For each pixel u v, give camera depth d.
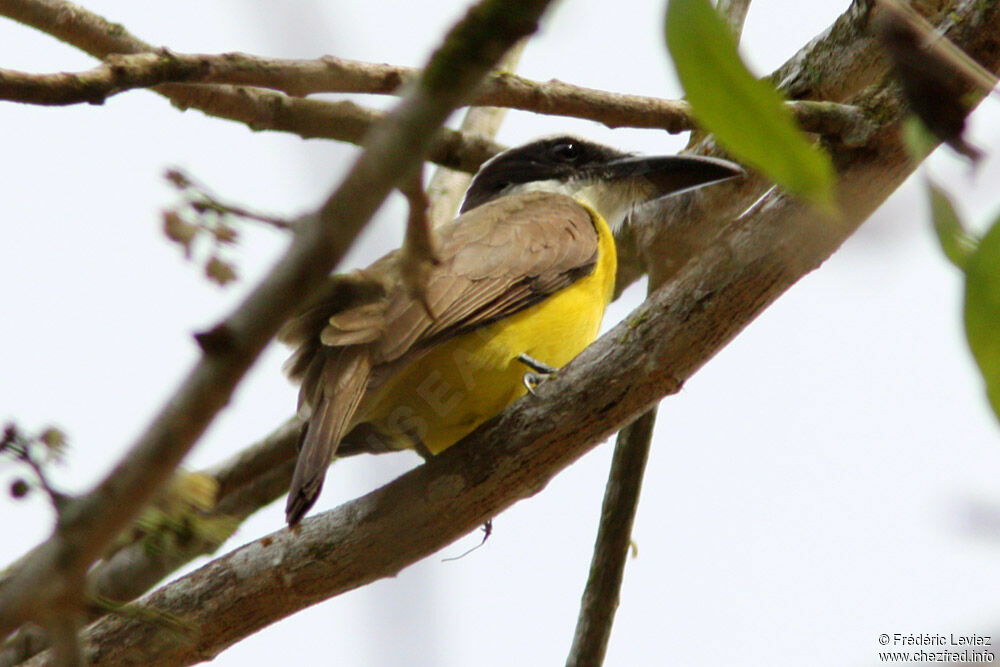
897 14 4.11
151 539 5.58
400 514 8.29
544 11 3.51
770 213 7.80
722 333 7.98
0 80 6.78
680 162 11.90
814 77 10.52
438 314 9.18
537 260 9.90
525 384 9.56
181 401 3.73
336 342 8.38
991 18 7.10
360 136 9.01
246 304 3.65
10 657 8.87
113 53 8.22
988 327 3.68
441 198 12.66
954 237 3.83
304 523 8.42
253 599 8.26
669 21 3.65
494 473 8.30
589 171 12.35
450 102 3.54
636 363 8.13
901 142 7.37
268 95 8.86
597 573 10.34
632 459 10.31
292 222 4.25
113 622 8.29
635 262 12.38
